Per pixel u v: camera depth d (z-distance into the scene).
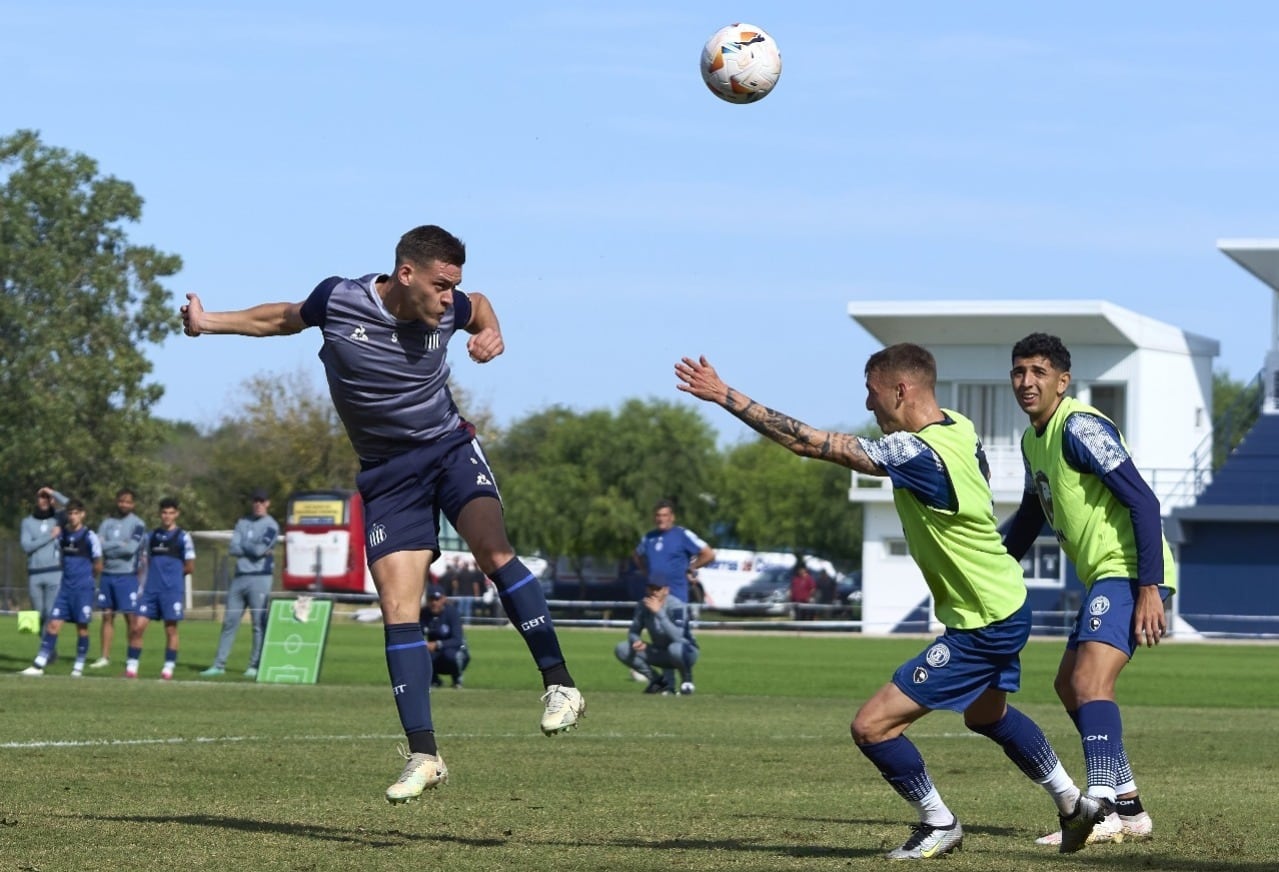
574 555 130.38
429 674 12.28
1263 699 36.22
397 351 12.16
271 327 12.41
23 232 103.75
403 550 12.37
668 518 34.91
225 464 134.75
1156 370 94.06
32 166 105.94
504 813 14.18
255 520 38.00
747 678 42.47
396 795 11.84
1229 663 55.34
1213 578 89.25
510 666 46.81
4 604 96.62
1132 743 22.88
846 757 19.94
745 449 156.00
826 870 11.07
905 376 11.90
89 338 106.38
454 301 12.48
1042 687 39.22
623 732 23.83
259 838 12.24
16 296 104.62
